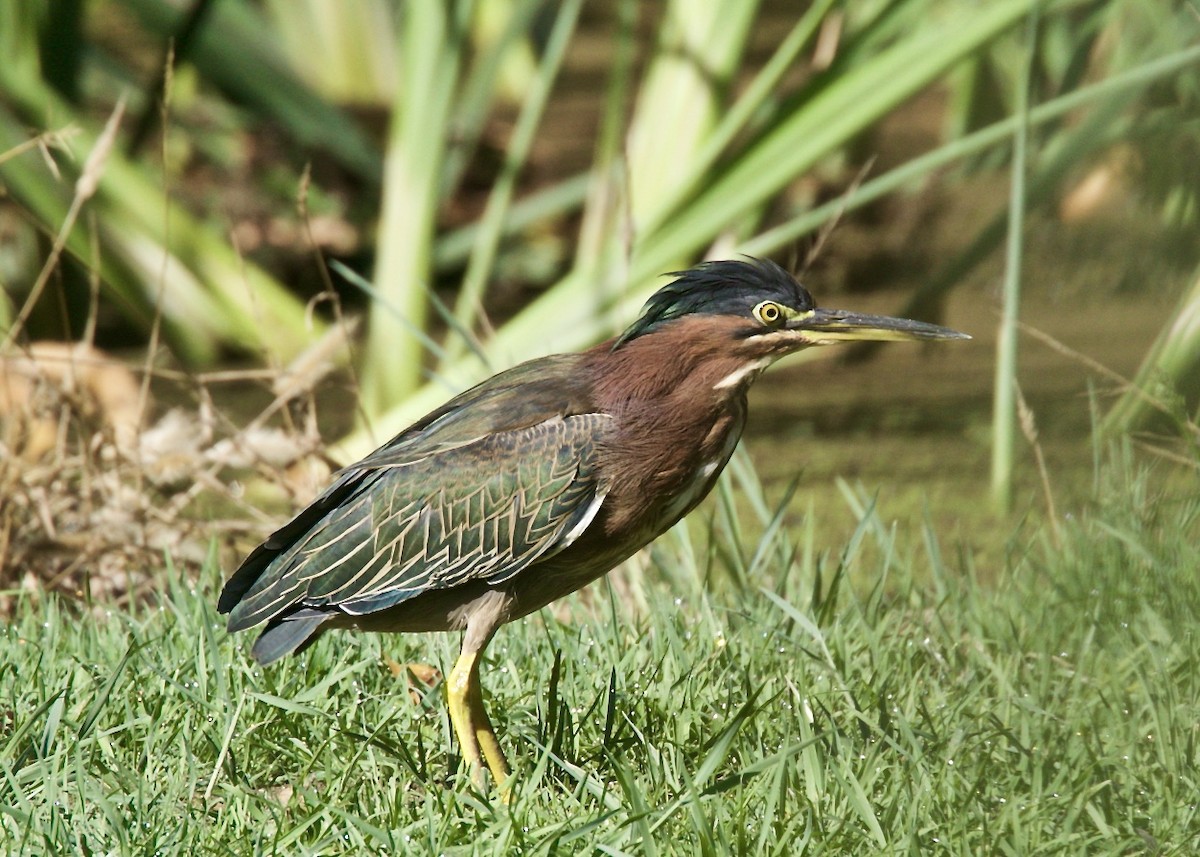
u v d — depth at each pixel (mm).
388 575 7742
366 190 19797
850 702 7750
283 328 15484
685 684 7988
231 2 17281
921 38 12758
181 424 11508
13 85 14352
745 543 11461
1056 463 12727
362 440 13391
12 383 12203
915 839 6148
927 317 15172
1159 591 9039
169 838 6504
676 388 7812
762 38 27219
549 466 7645
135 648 7594
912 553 10570
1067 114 17000
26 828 6516
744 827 6383
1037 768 6898
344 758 7438
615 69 14031
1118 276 17000
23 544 10477
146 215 15031
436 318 17969
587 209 17250
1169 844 6434
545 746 7375
